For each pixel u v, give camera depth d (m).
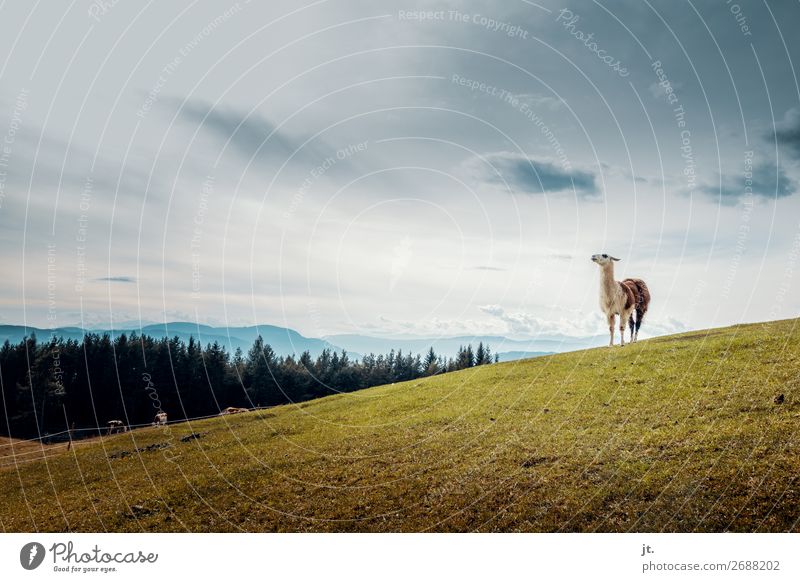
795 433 13.29
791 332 20.98
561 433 16.39
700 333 25.30
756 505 11.45
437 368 66.56
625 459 13.91
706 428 14.56
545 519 12.25
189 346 54.97
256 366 57.19
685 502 11.91
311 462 17.52
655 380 19.30
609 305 24.19
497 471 14.59
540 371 24.66
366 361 68.62
